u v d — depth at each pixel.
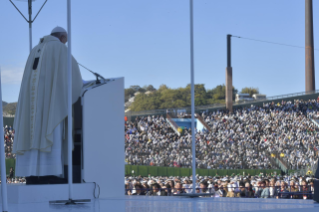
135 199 7.23
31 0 9.50
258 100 41.56
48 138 7.32
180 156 41.12
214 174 34.84
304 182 17.44
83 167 7.73
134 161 43.84
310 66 38.78
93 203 6.15
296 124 37.44
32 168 7.34
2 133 3.79
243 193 17.27
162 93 71.69
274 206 4.90
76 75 7.88
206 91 68.38
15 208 5.30
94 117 7.95
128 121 47.62
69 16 6.77
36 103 7.46
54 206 5.61
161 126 45.09
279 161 34.09
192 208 4.73
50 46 7.65
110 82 8.24
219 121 42.03
